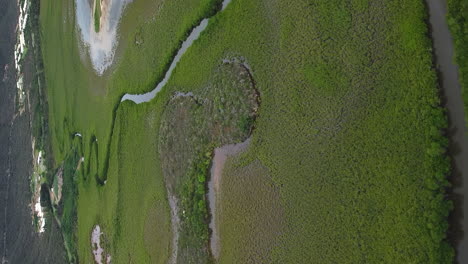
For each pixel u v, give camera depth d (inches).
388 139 961.5
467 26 887.7
